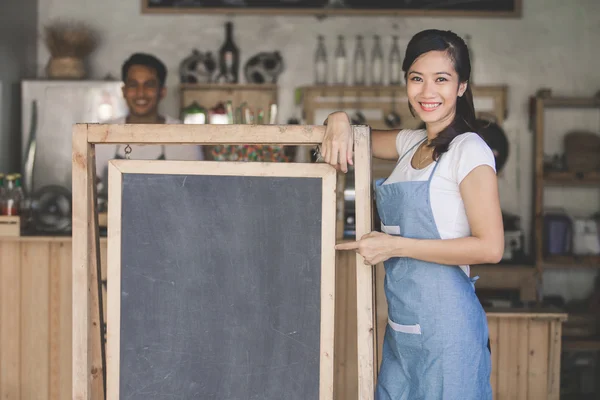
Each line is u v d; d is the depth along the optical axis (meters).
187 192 1.76
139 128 1.76
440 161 1.74
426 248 1.68
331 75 4.84
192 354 1.76
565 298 4.77
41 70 4.85
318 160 1.83
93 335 1.84
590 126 4.77
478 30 4.82
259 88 4.72
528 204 4.78
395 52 4.69
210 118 4.48
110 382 1.77
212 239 1.75
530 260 4.38
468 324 1.73
